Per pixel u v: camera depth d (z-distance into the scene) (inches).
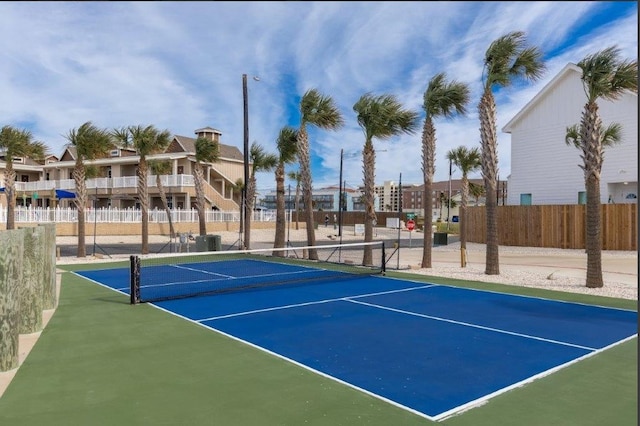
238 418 186.7
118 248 1122.7
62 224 1357.0
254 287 538.6
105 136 907.4
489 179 632.4
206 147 1182.3
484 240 1274.6
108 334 322.3
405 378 234.7
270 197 3275.1
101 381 229.1
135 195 1857.8
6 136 912.9
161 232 1536.7
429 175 716.7
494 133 632.4
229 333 326.0
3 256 243.9
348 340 307.3
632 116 1065.5
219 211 1791.3
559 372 243.9
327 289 527.8
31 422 182.9
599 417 188.5
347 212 2950.3
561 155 1203.9
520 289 525.3
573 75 1171.3
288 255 951.0
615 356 271.9
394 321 364.2
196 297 474.3
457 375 239.5
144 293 496.4
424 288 534.9
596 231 526.3
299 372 243.1
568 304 436.8
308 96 829.8
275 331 331.9
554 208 1090.7
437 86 685.3
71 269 705.6
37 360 263.1
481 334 323.6
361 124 761.6
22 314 322.0
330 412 192.9
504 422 183.9
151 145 957.8
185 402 203.0
